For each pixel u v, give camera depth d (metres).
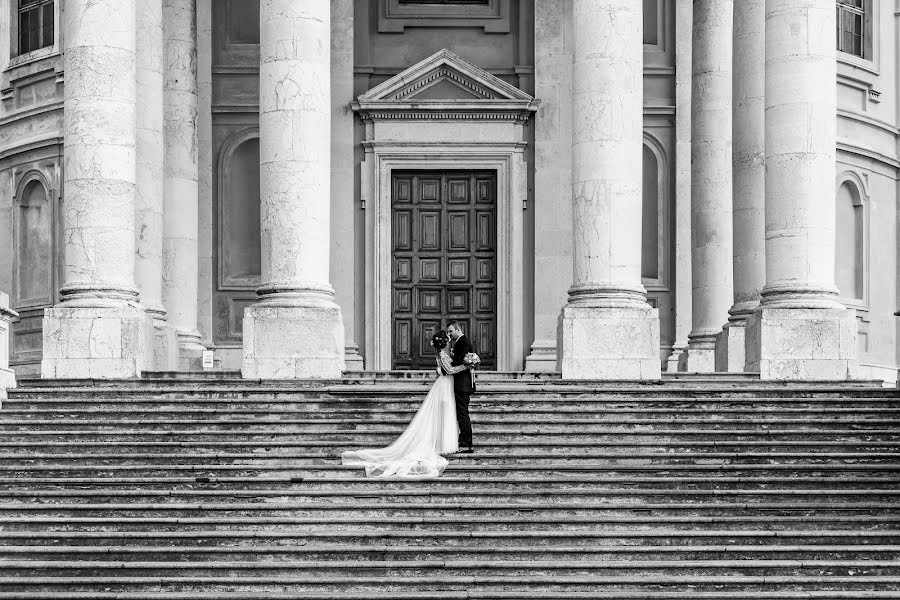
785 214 30.06
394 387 26.44
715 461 23.41
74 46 29.58
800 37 30.11
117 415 25.16
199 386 26.86
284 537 20.61
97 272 29.30
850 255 41.69
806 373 29.36
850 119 41.50
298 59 29.67
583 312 29.30
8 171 40.41
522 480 22.28
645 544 20.66
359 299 37.78
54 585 19.50
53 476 22.92
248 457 23.39
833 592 19.45
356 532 20.80
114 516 21.34
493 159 37.94
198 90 37.81
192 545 20.56
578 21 30.19
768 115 30.44
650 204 38.62
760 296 32.66
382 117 37.78
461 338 23.44
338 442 23.89
